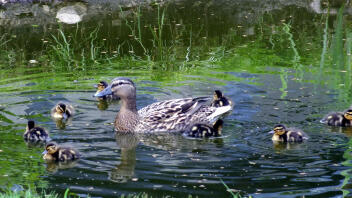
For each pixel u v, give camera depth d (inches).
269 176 285.9
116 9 687.1
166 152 326.6
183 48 553.0
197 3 722.2
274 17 663.1
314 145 332.2
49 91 436.8
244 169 296.2
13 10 667.4
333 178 282.4
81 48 553.3
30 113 389.7
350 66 485.4
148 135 368.2
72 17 646.5
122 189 270.2
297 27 621.0
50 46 557.0
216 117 383.6
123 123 371.2
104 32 602.5
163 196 261.9
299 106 393.7
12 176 286.2
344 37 576.4
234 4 719.7
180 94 430.3
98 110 407.2
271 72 473.7
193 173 290.4
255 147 331.6
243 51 539.2
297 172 290.7
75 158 312.7
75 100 422.3
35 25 625.0
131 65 505.7
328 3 714.8
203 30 611.2
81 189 270.2
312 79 451.2
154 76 474.9
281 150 324.8
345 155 314.7
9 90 434.6
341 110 381.4
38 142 339.6
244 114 384.8
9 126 364.2
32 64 505.0
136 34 596.7
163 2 721.0
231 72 478.6
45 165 303.1
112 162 308.3
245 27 623.2
